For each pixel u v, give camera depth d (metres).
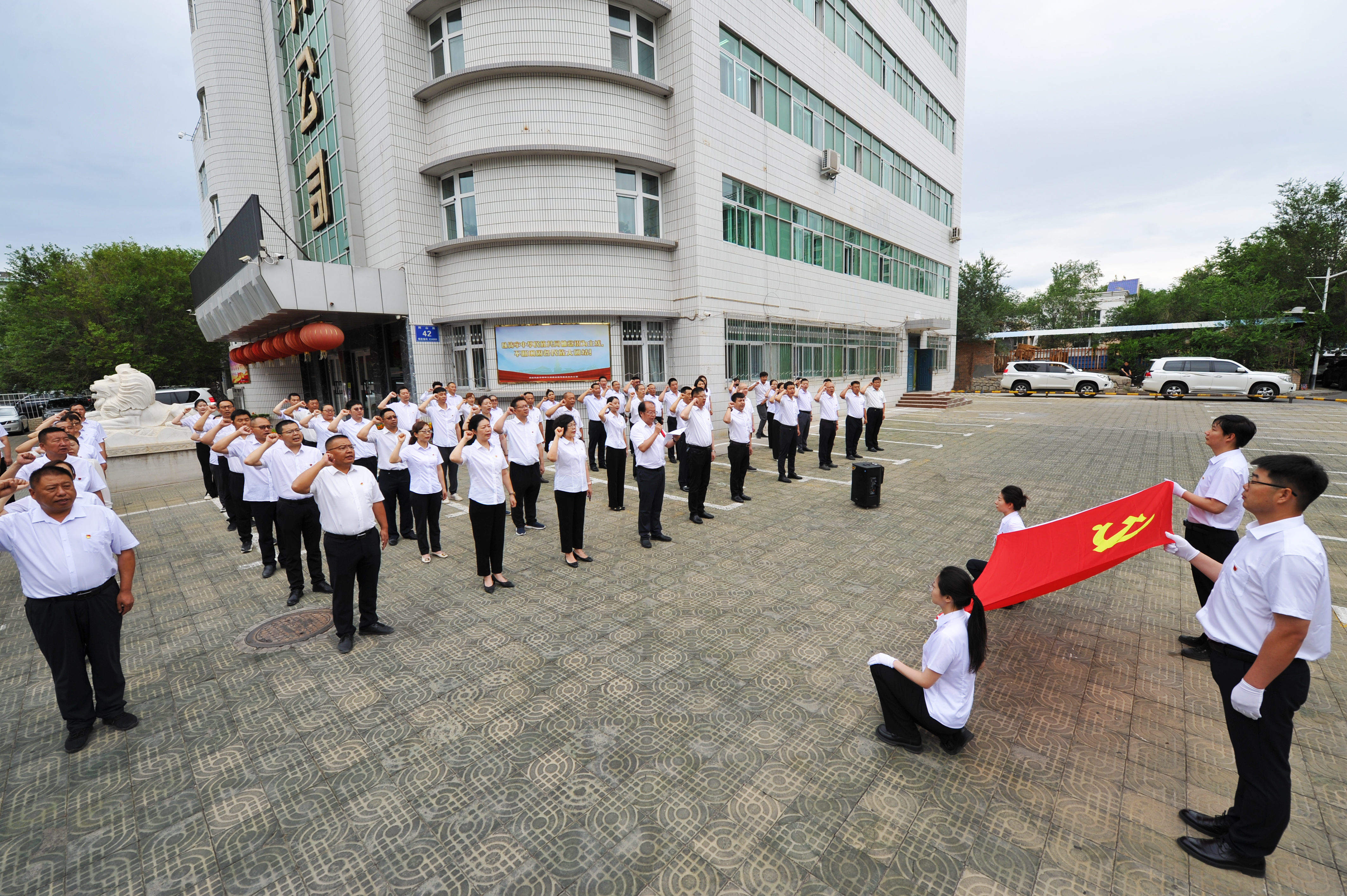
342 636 4.30
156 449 10.76
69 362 23.59
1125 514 3.94
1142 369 31.89
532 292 12.82
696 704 3.55
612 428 7.94
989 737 3.22
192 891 2.37
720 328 14.58
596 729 3.33
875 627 4.52
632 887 2.32
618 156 12.77
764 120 15.53
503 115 12.38
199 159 24.11
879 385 12.56
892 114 22.05
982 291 35.38
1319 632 2.19
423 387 13.44
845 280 20.03
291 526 5.19
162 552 6.79
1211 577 3.01
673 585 5.43
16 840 2.65
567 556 6.00
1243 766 2.33
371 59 12.90
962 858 2.43
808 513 7.80
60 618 3.20
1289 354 27.97
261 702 3.69
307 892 2.34
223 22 19.27
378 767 3.06
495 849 2.52
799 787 2.85
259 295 12.24
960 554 6.14
